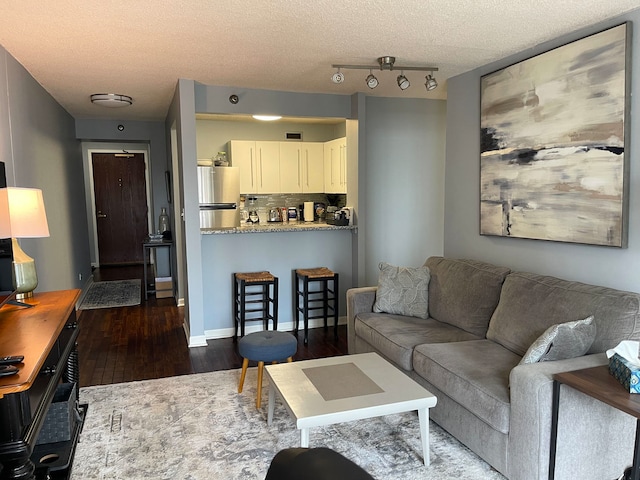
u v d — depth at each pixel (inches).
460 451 103.7
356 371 106.0
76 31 115.6
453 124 168.2
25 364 67.1
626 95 105.0
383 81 174.9
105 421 118.4
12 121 134.5
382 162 215.3
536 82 128.8
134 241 389.4
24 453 64.1
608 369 82.0
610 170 109.0
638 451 70.0
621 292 98.7
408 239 223.9
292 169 279.1
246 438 109.9
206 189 226.1
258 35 120.3
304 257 204.8
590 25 114.9
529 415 83.0
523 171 134.6
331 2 99.4
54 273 182.5
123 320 218.5
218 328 194.1
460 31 119.0
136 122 272.7
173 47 129.8
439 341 123.6
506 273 128.9
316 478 32.0
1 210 97.7
